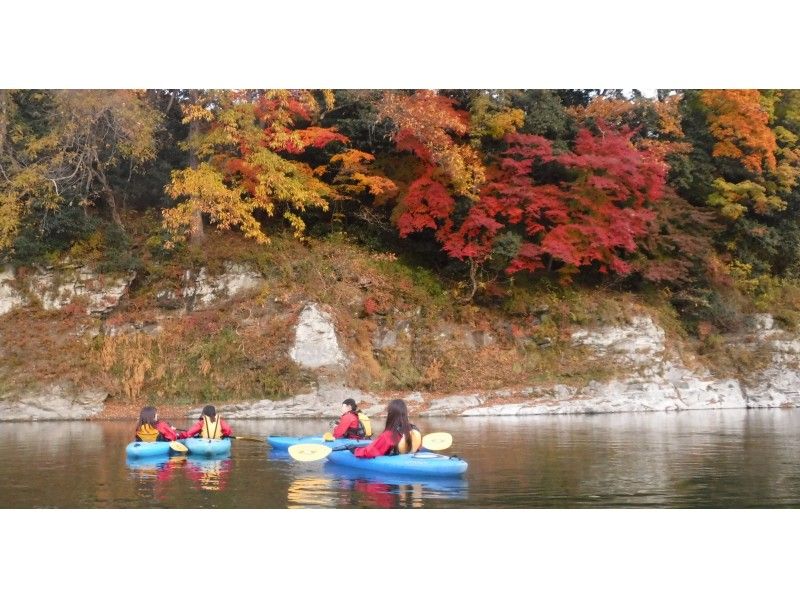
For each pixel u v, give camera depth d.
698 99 28.23
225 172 23.39
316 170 24.62
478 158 25.06
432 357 23.09
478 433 15.48
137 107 22.17
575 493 8.62
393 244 26.36
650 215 24.48
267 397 21.12
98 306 22.22
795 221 29.97
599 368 23.48
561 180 26.02
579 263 23.95
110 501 8.33
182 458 11.90
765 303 27.50
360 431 13.01
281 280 23.05
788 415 20.59
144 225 24.70
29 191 22.41
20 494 8.75
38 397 20.41
